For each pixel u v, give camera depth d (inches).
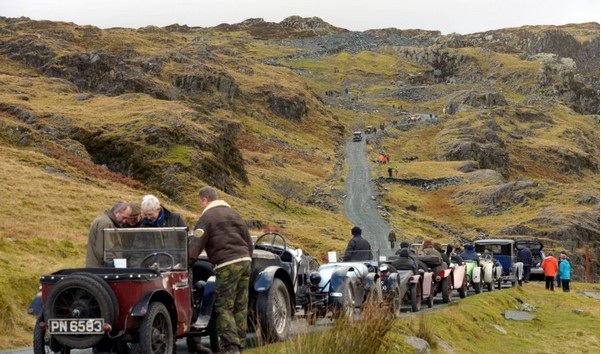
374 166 6825.8
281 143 7637.8
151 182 3774.6
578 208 5226.4
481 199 5629.9
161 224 472.1
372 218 4539.9
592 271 4608.8
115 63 6929.1
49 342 421.1
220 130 4909.0
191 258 447.2
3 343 665.6
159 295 421.4
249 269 449.7
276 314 514.9
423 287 938.7
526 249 1716.3
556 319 1209.4
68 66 6815.9
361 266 700.0
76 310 400.8
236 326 445.4
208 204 452.4
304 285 616.7
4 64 7106.3
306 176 5999.0
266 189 4862.2
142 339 402.0
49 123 4207.7
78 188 2496.3
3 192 2192.4
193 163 4015.8
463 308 1000.2
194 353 509.0
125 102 5275.6
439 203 5654.5
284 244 592.4
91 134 4151.1
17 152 3093.0
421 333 743.1
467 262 1230.3
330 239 3307.1
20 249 1242.0
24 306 784.9
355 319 498.9
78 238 1667.1
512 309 1231.5
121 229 460.1
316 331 490.6
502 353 865.5
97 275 410.3
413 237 3973.9
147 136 4136.3
